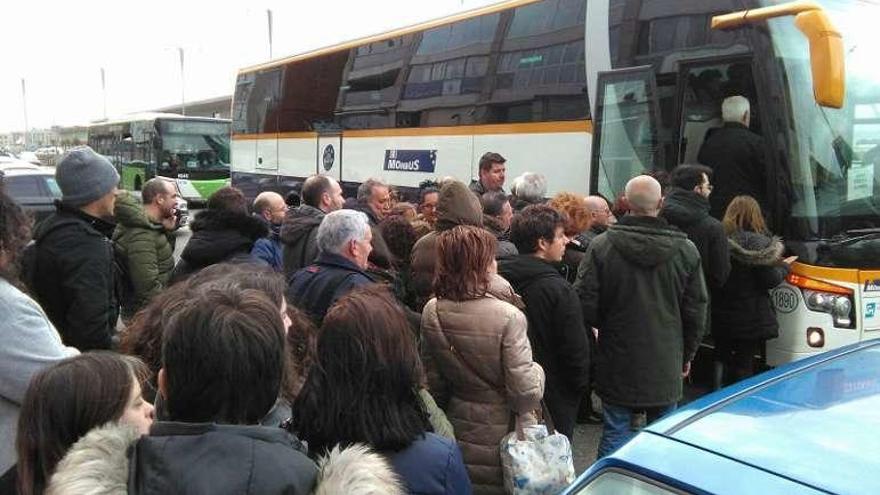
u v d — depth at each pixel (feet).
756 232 17.28
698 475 5.79
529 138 27.17
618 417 14.44
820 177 18.04
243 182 54.39
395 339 7.24
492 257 10.82
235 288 6.33
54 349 8.03
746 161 19.04
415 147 33.96
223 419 5.65
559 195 18.20
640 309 13.80
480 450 10.63
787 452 6.00
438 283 10.91
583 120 24.91
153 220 17.10
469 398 10.76
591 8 24.89
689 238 16.60
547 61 26.63
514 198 21.25
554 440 10.44
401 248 16.12
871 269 17.42
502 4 29.30
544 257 13.35
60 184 11.76
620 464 6.23
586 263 14.47
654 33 22.47
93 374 6.37
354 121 39.47
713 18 19.94
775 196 18.15
